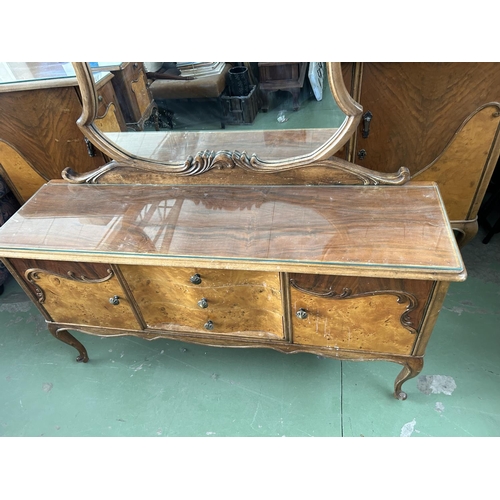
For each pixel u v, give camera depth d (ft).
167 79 3.92
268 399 4.70
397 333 3.60
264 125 3.94
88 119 3.75
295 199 3.77
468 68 3.79
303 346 4.05
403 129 4.28
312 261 3.18
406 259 3.08
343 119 3.49
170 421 4.62
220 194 3.96
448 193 4.87
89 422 4.70
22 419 4.79
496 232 6.06
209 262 3.32
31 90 4.45
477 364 4.71
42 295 4.25
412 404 4.46
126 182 4.26
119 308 4.17
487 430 4.19
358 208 3.59
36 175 5.36
